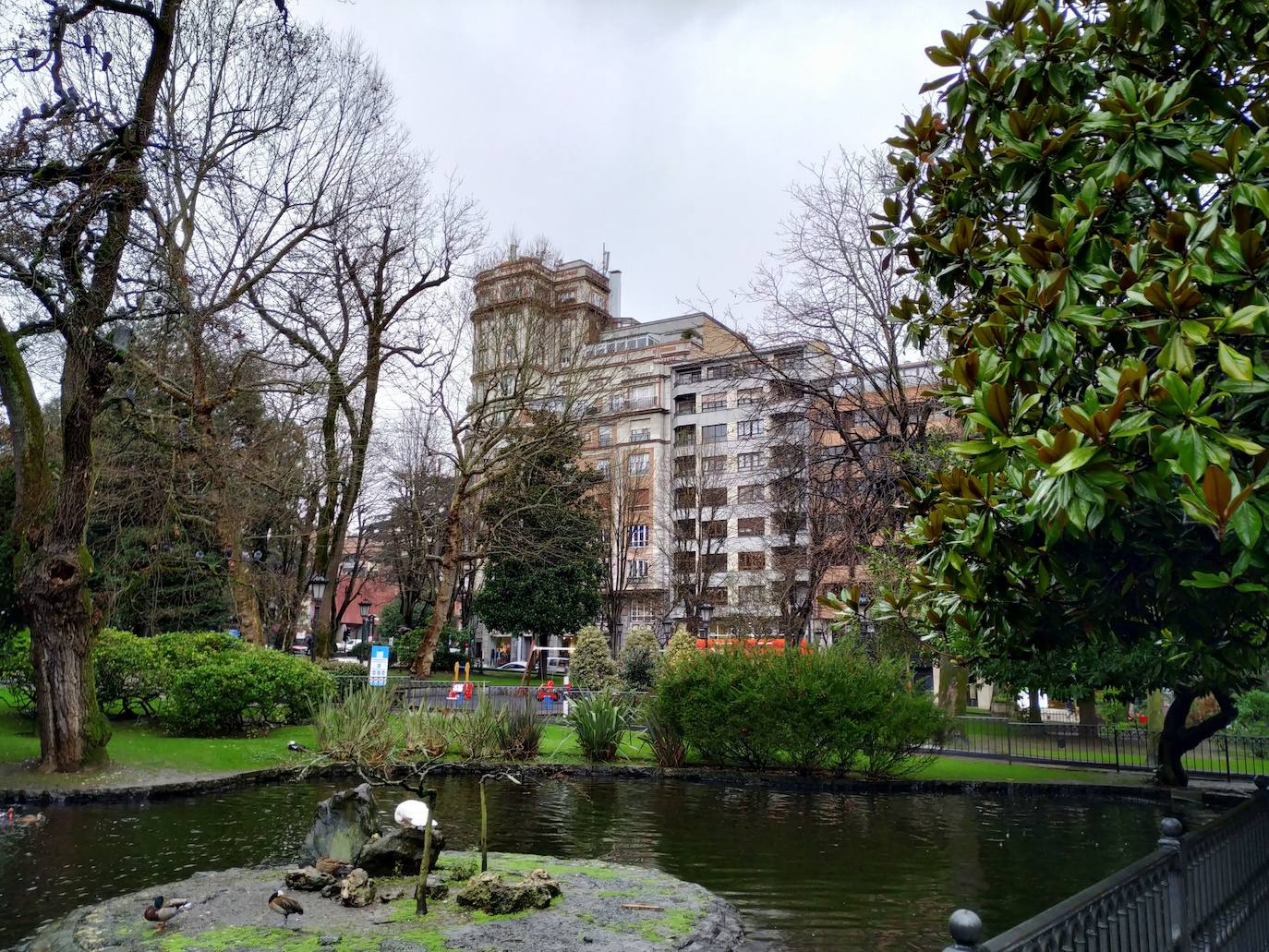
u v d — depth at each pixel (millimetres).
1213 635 5031
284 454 28828
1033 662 16922
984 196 5980
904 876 9945
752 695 18125
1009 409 4023
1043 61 5215
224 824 12094
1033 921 3098
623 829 12531
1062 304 4207
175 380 23594
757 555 50406
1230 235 3850
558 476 42531
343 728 17750
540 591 44156
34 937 6867
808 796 16578
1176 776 17859
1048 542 3846
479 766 17406
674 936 6855
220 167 14094
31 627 14219
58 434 22891
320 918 6945
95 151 13102
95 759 14312
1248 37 4918
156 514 24359
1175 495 3965
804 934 7625
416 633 46656
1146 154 4379
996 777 18531
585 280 68688
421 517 39000
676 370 62438
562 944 6453
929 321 6453
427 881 7621
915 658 22406
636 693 23734
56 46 12906
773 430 27891
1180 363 3475
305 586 32094
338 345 27672
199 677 18141
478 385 37844
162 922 6758
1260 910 6320
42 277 13039
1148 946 4207
